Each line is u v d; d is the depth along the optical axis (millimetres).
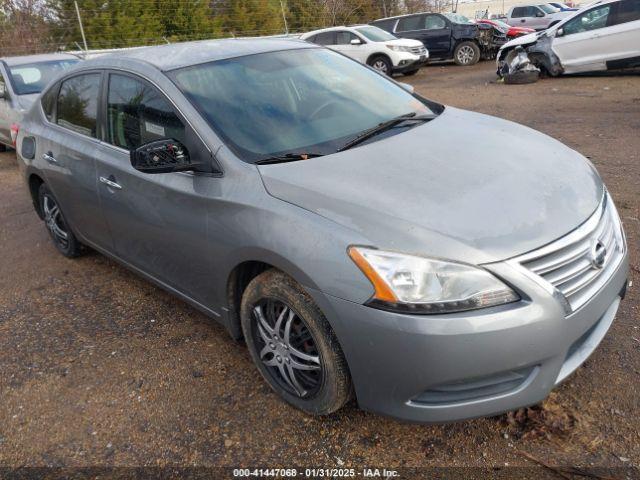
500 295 2080
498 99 10695
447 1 30906
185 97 3020
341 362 2355
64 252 4785
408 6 28516
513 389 2201
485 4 45219
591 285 2334
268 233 2428
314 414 2609
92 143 3723
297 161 2709
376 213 2254
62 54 9461
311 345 2502
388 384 2203
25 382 3164
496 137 2998
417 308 2078
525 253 2127
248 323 2752
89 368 3227
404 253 2115
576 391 2643
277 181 2547
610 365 2783
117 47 19734
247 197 2570
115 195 3439
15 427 2824
